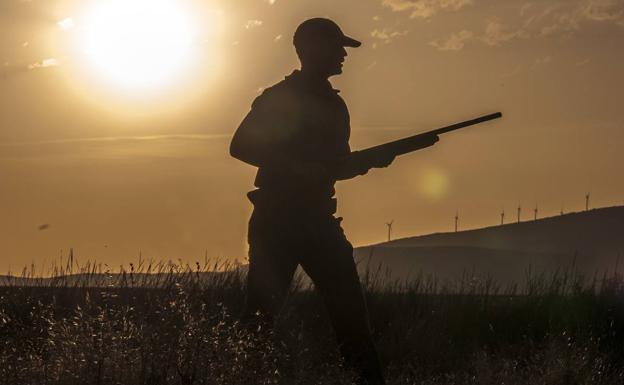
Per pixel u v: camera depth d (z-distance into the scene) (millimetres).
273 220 12586
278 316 12750
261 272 12641
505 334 17391
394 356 15312
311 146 12641
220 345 10547
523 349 15828
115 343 10641
